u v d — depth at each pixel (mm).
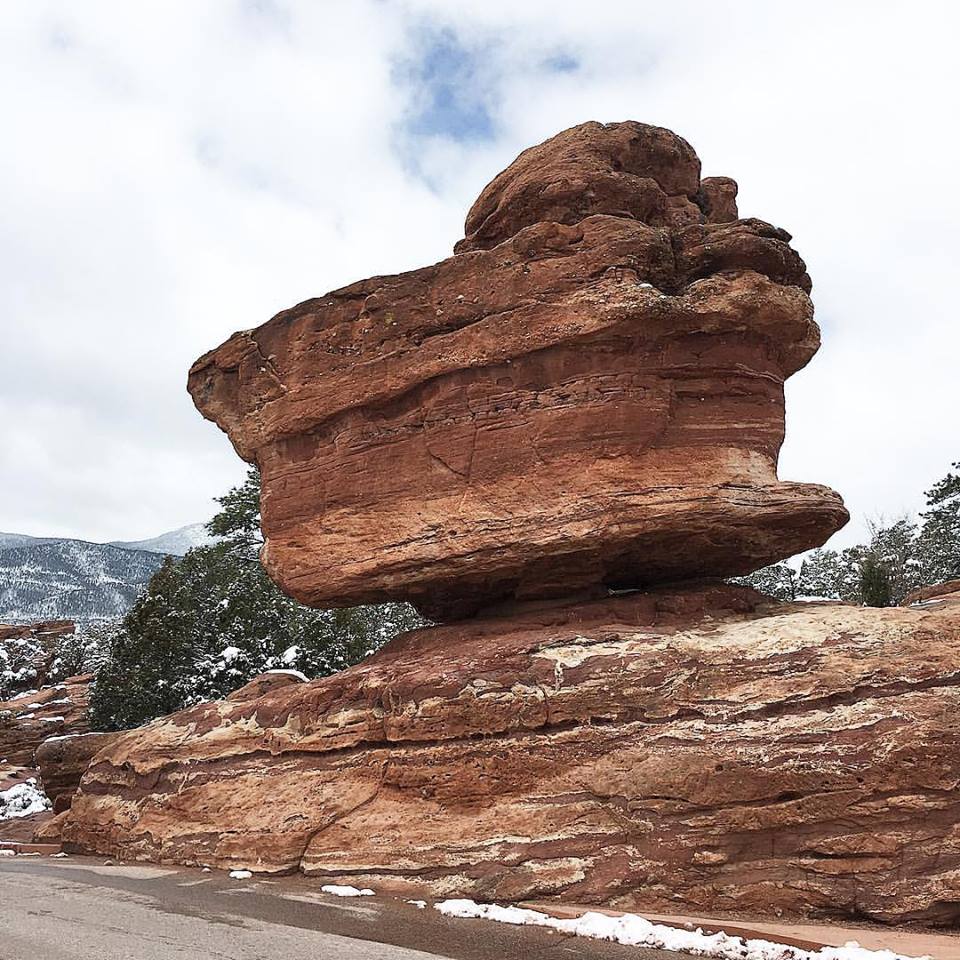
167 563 40844
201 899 11430
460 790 12477
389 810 12891
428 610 16781
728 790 10930
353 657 37281
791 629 12211
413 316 15820
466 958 8617
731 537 13797
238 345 18031
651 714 11844
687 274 14672
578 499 13836
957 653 11156
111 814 16031
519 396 14656
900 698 10875
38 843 18078
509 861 11531
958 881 9867
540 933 9727
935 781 10305
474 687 12875
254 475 44594
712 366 14109
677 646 12398
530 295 14656
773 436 14391
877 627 11742
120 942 8945
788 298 14141
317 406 16547
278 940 9156
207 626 37781
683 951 9039
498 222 16250
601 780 11641
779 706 11297
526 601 15445
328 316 16906
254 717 15398
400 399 15906
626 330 13805
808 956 8516
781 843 10656
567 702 12297
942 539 42812
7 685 61625
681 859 10867
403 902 11305
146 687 35625
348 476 16156
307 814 13414
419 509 15281
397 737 13305
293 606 39250
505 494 14500
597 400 14016
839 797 10500
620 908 10727
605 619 14203
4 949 8609
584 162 15367
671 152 16156
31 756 39156
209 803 14625
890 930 9711
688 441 14023
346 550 15898
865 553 43000
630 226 14320
